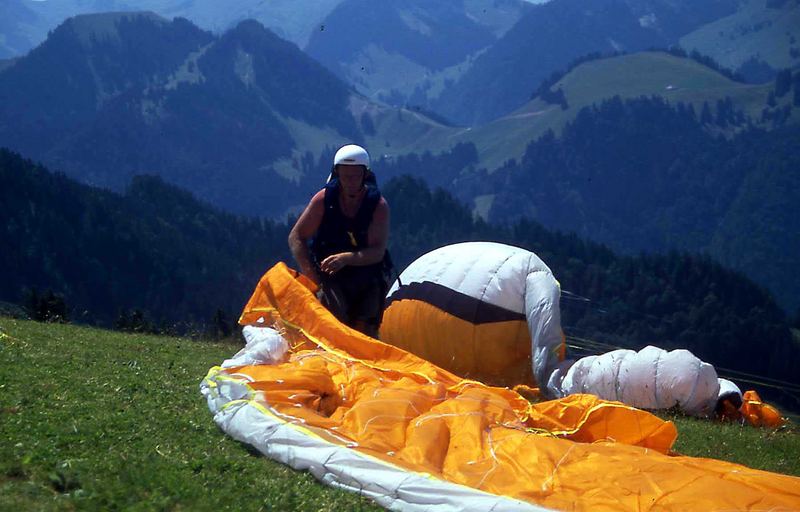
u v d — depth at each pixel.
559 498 5.66
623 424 7.76
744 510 5.47
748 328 134.25
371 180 10.55
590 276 150.38
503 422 7.13
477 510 5.43
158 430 6.72
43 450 5.81
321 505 5.49
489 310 14.52
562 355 13.91
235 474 5.89
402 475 5.78
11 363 8.70
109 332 15.60
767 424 14.05
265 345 9.16
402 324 15.24
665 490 5.75
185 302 150.62
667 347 132.50
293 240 10.48
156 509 5.02
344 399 7.83
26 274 139.38
